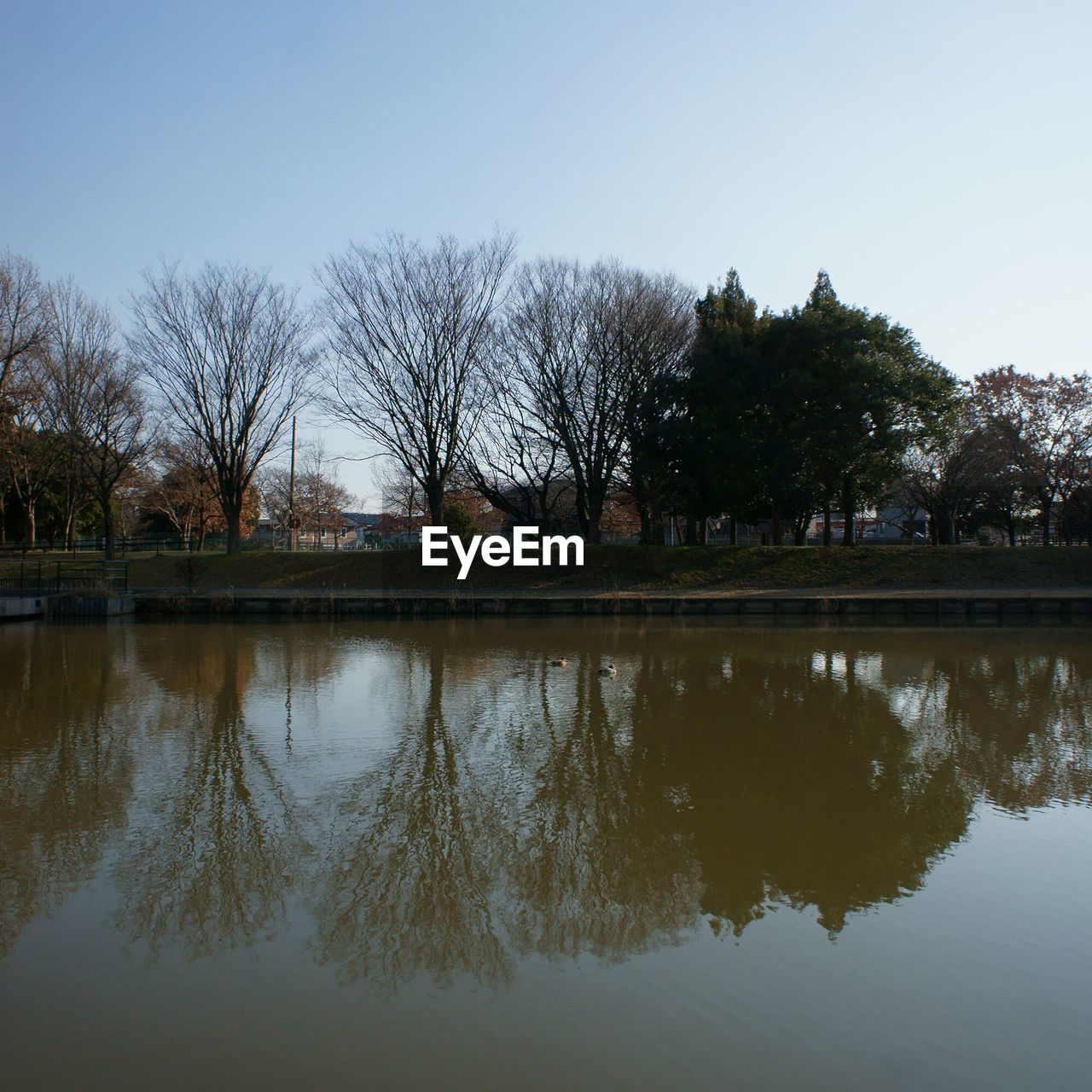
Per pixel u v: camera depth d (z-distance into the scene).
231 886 7.46
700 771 10.80
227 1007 5.59
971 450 40.75
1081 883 7.53
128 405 37.22
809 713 14.00
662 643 22.28
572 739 12.33
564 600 29.33
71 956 6.25
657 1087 4.80
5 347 34.66
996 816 9.25
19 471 41.84
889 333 34.72
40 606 27.67
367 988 5.83
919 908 7.05
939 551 35.22
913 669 18.23
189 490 49.34
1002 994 5.75
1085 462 39.91
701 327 37.28
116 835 8.62
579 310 35.59
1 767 10.91
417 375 36.00
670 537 51.88
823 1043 5.21
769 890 7.40
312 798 9.76
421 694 15.41
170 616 28.42
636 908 7.07
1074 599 28.88
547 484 37.72
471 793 9.95
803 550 35.53
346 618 28.41
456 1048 5.15
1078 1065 5.01
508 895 7.30
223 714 13.84
